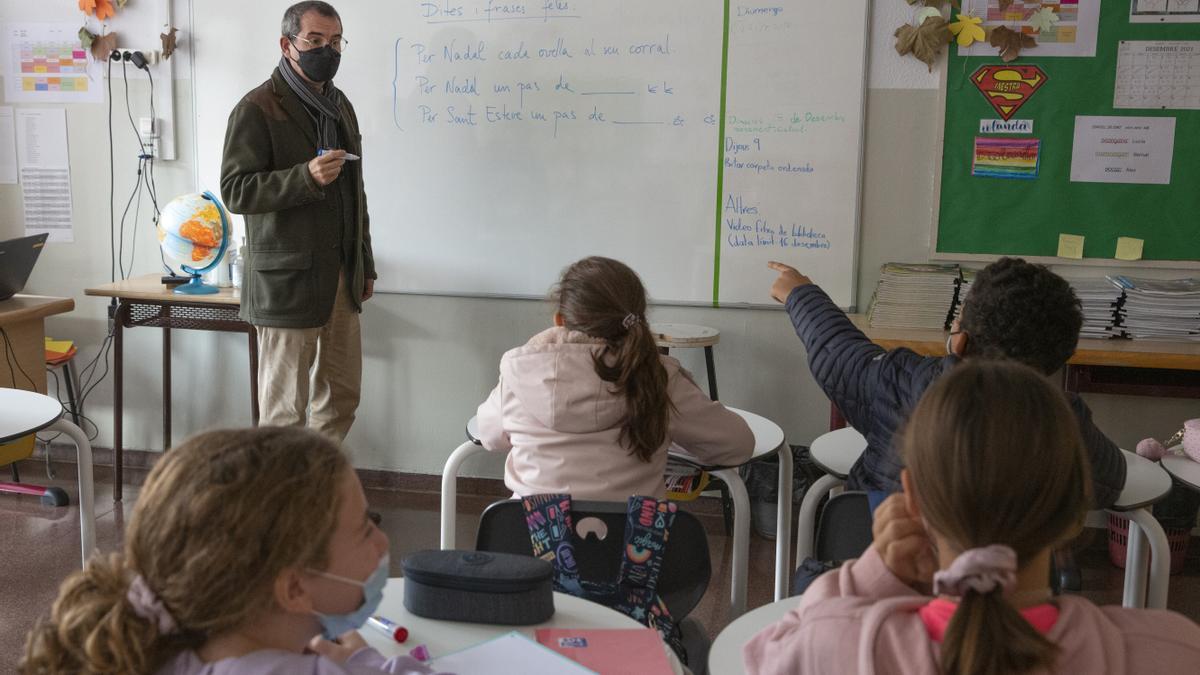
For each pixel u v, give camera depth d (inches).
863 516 76.0
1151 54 136.6
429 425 163.0
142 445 171.5
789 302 86.9
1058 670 35.6
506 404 81.2
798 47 143.8
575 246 154.3
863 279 148.2
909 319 138.9
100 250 168.1
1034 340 68.8
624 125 149.9
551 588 58.7
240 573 36.6
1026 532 35.4
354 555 40.4
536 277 155.9
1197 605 127.6
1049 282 69.2
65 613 37.4
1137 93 137.7
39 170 167.0
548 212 154.0
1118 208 140.3
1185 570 139.1
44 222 168.4
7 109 166.1
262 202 129.8
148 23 160.2
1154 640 37.1
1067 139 139.9
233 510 36.5
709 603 126.9
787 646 40.3
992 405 35.9
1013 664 33.6
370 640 55.2
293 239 134.1
